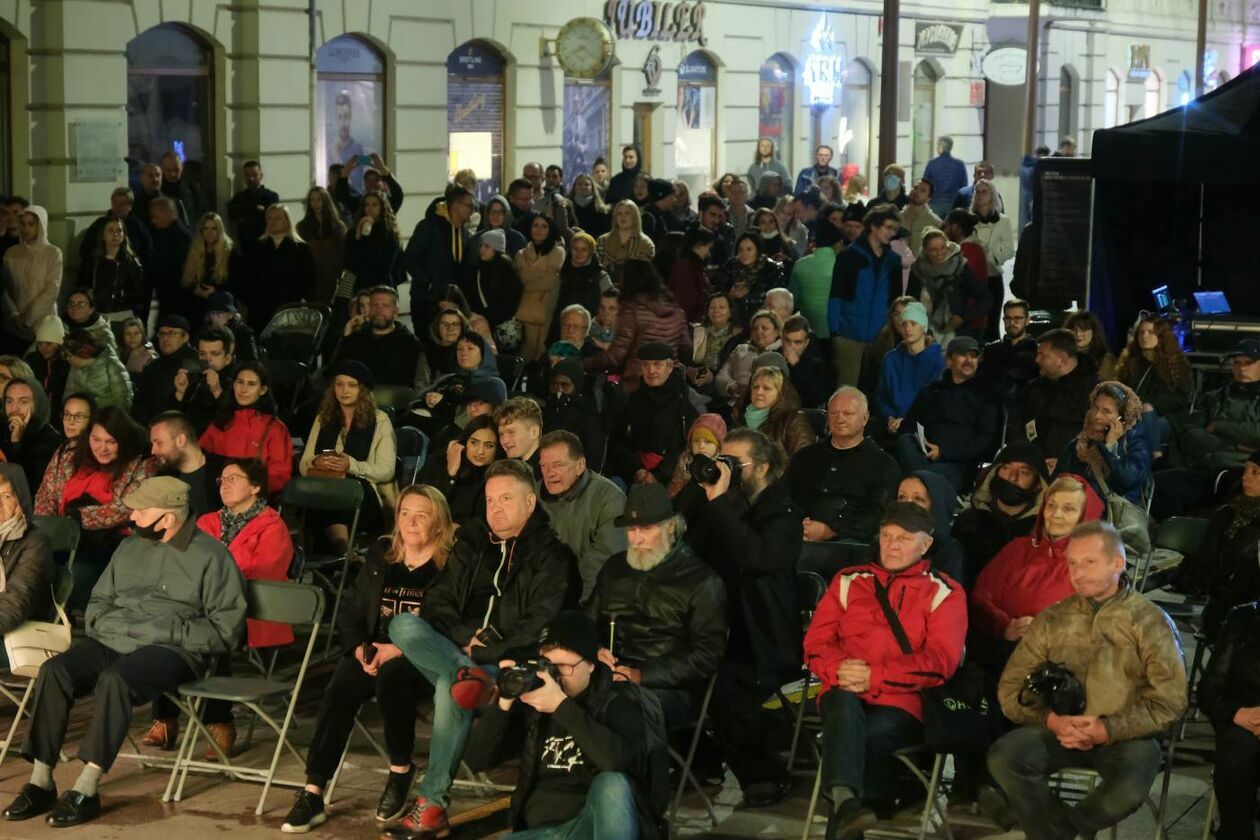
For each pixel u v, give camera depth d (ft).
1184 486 35.40
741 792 24.86
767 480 24.81
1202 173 44.62
